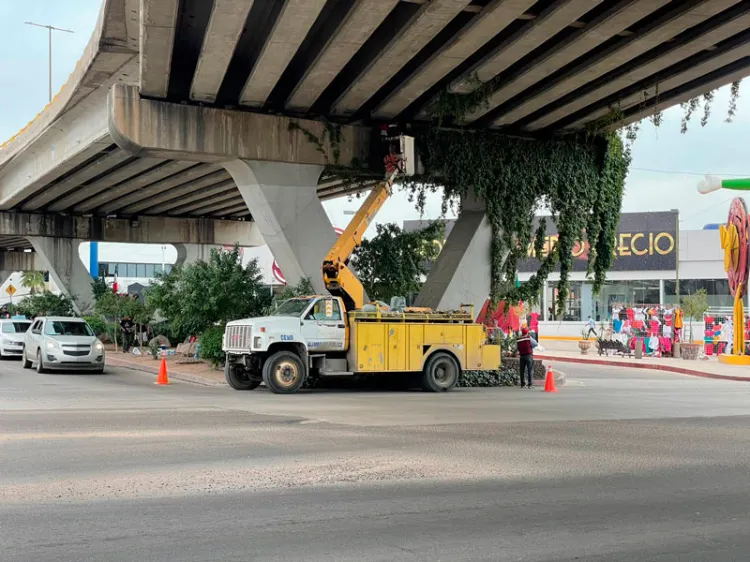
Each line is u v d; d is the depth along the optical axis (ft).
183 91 76.23
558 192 92.17
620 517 24.06
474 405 58.59
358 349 68.08
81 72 85.87
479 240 89.71
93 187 128.77
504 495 26.76
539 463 32.99
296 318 66.95
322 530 21.83
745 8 55.98
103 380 78.74
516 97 79.25
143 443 36.06
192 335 104.32
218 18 55.11
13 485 26.81
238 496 25.81
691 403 62.44
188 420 45.24
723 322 137.18
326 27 63.16
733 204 122.93
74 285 164.86
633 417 51.55
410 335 70.49
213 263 88.12
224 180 118.01
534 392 73.51
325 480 28.60
